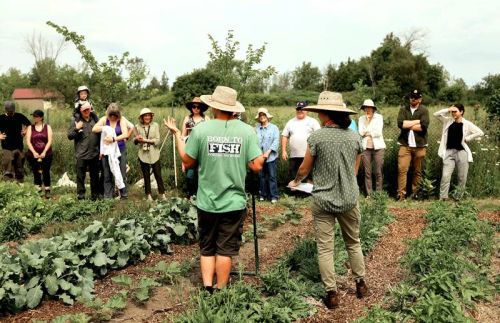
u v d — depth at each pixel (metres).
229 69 12.45
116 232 6.04
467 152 9.32
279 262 5.83
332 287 4.76
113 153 9.12
